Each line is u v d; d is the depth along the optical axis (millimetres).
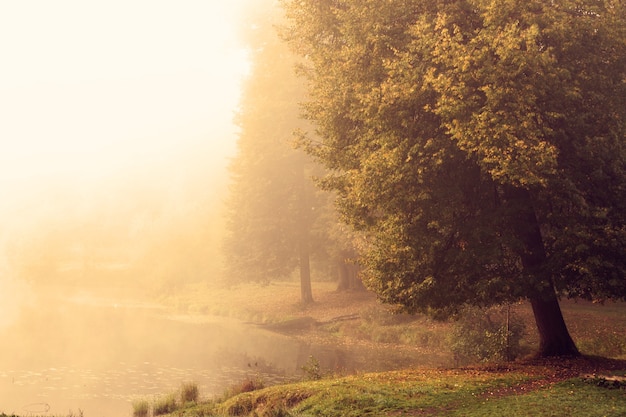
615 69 15656
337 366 23766
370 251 18344
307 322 37906
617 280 14742
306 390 14414
